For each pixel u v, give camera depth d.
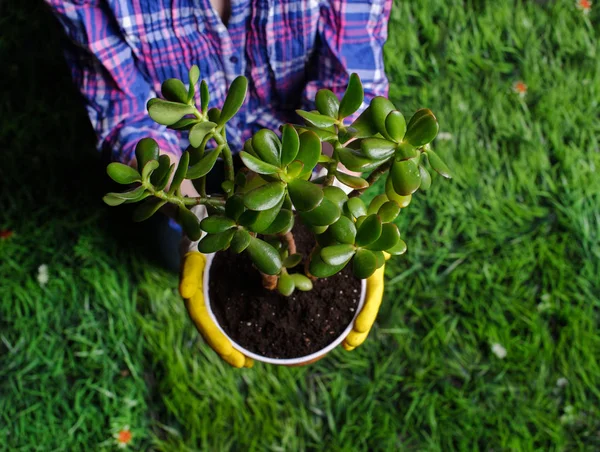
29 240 1.47
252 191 0.49
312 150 0.50
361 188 0.61
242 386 1.42
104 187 1.49
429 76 1.64
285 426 1.39
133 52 0.90
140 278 1.46
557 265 1.50
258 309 0.80
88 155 1.50
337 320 0.80
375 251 0.55
